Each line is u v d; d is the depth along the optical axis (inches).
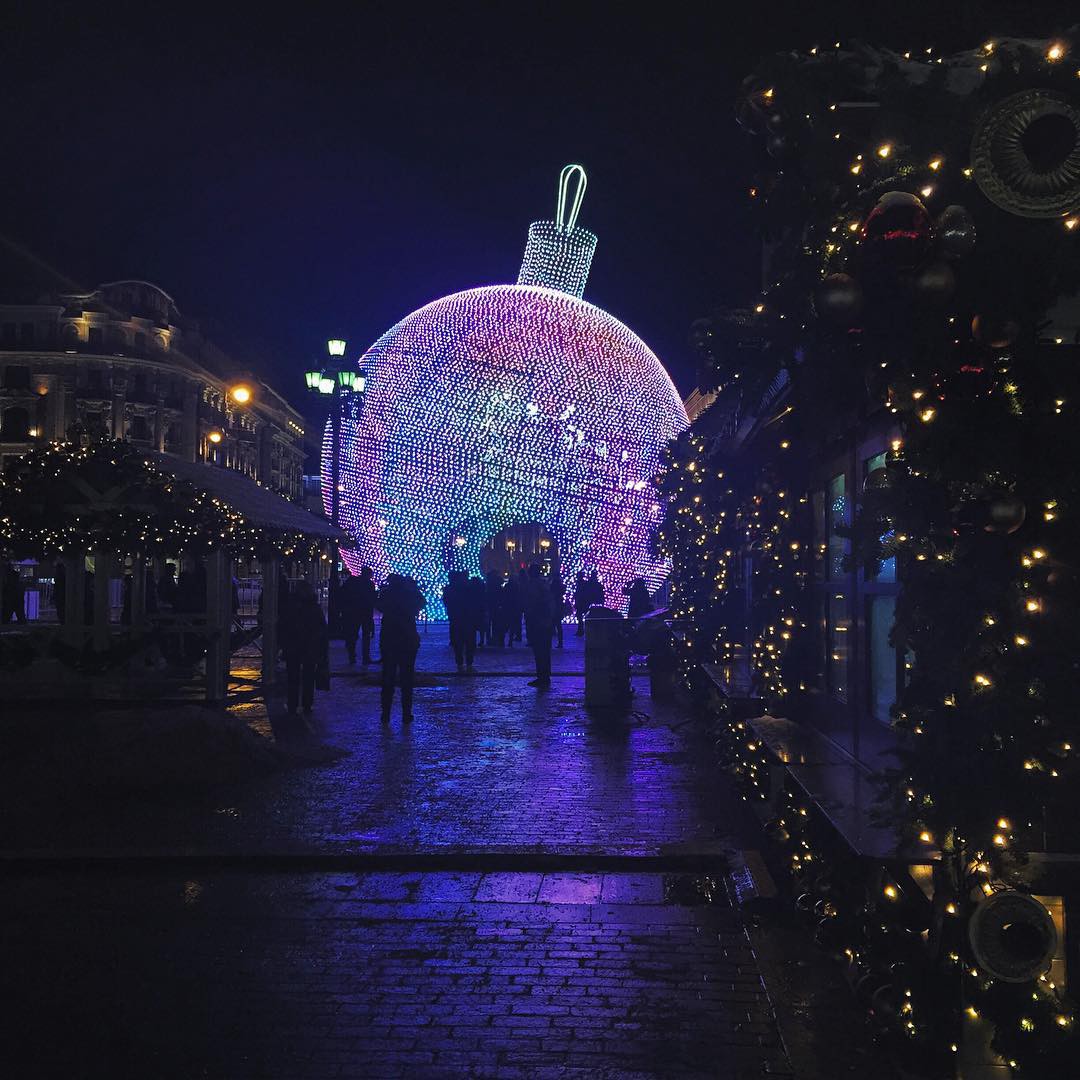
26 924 223.1
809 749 253.4
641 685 693.3
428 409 1224.2
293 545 685.3
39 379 2876.5
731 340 187.9
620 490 1203.9
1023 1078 137.7
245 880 256.5
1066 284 132.8
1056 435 133.0
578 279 1236.5
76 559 642.2
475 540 1268.5
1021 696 128.8
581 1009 177.8
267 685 658.2
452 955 203.8
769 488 330.0
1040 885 137.6
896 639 137.9
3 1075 155.0
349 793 351.3
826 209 149.9
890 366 141.2
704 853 268.2
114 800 339.6
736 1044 163.9
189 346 3164.4
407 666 524.1
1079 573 131.0
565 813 320.5
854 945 186.4
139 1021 173.8
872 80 149.3
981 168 129.7
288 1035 167.9
